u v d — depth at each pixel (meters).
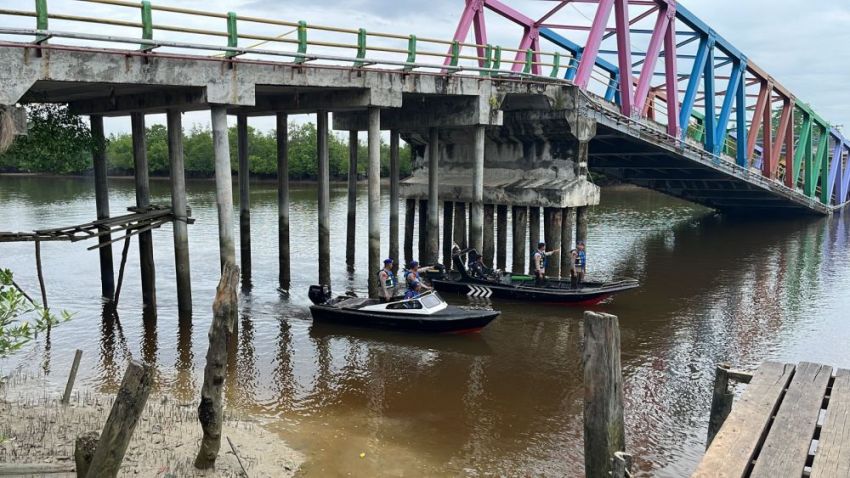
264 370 16.62
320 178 25.36
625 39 31.86
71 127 22.14
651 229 47.12
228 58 17.91
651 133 33.53
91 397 14.12
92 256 30.66
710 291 27.03
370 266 22.89
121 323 20.17
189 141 101.94
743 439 6.73
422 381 16.27
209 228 41.03
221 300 10.44
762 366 8.88
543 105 28.53
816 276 30.36
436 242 27.84
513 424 13.99
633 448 13.08
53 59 15.21
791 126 49.50
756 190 46.53
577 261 24.39
